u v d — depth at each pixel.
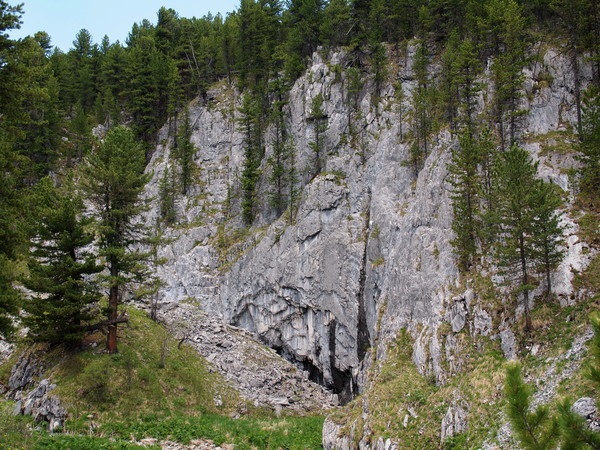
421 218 42.41
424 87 57.22
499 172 31.66
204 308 60.16
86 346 40.12
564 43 49.09
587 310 26.78
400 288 41.09
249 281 58.75
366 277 49.09
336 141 60.56
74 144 72.19
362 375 44.28
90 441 28.09
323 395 49.09
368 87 62.84
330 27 68.00
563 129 43.44
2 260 27.12
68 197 40.19
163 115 82.88
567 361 23.88
